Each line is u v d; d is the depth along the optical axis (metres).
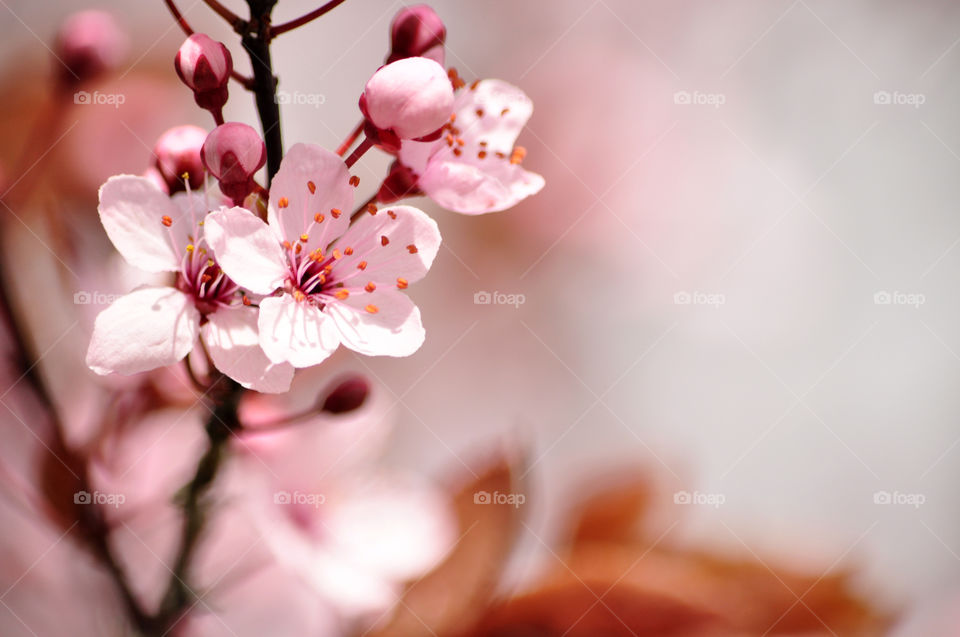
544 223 0.33
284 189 0.23
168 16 0.29
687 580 0.24
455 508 0.25
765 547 0.24
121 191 0.23
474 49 0.34
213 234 0.22
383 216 0.23
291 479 0.26
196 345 0.25
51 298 0.27
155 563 0.26
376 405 0.27
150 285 0.23
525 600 0.24
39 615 0.26
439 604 0.24
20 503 0.25
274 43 0.31
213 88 0.23
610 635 0.24
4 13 0.28
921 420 0.34
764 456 0.34
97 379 0.26
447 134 0.23
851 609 0.24
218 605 0.26
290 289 0.23
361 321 0.23
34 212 0.26
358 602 0.25
